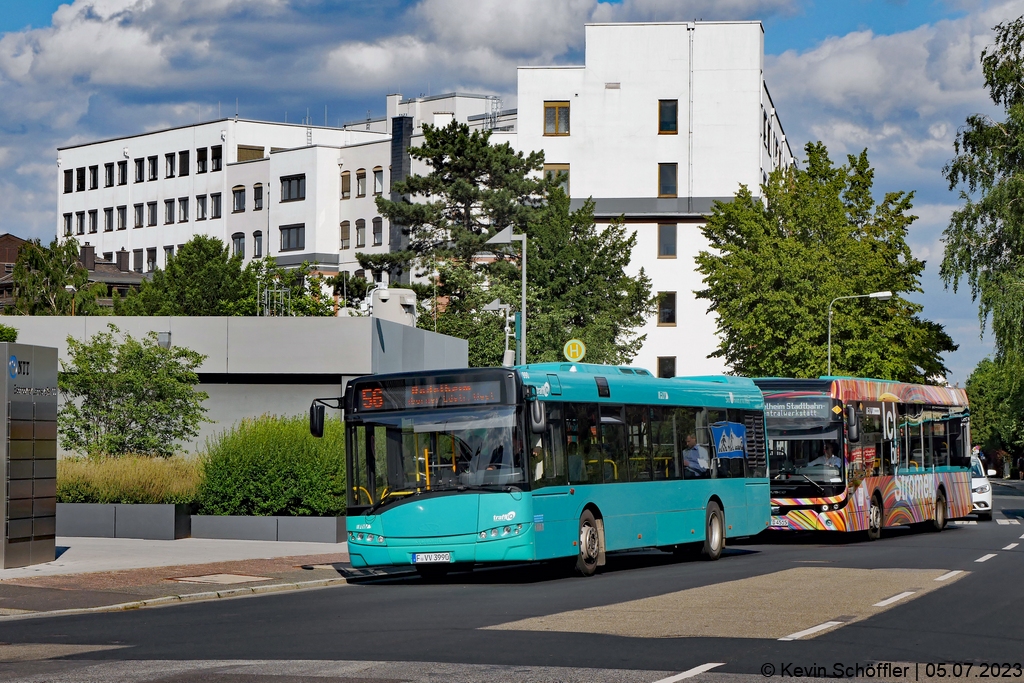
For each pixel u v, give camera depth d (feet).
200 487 92.27
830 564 75.82
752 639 42.04
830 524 96.99
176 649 41.55
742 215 207.21
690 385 84.64
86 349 108.47
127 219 383.24
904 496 109.70
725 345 208.54
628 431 76.48
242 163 347.36
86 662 38.73
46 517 72.49
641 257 263.90
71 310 237.04
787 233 206.18
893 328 198.29
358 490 67.51
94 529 90.84
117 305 261.85
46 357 72.54
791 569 71.56
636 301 229.45
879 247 201.46
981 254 158.20
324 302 261.65
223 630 46.75
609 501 73.51
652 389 79.66
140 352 108.99
